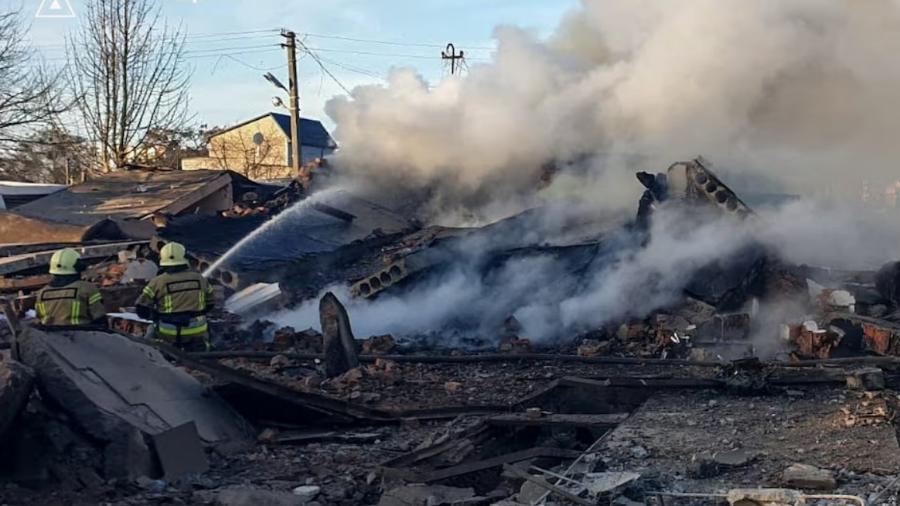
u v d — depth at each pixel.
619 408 8.28
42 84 27.62
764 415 7.09
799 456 5.84
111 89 31.38
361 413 7.48
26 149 29.25
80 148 31.67
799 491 4.99
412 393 8.52
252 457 6.55
